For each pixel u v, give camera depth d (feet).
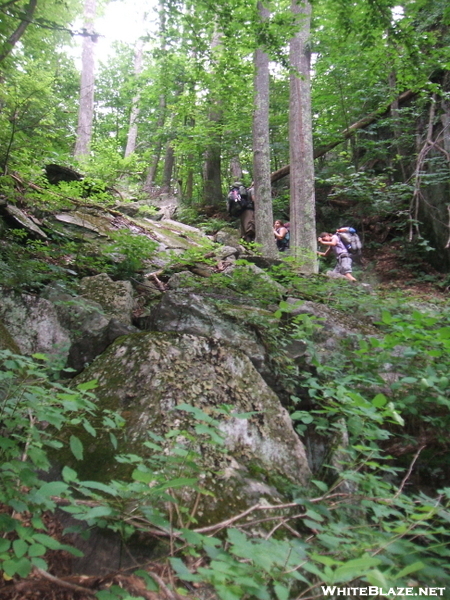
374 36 17.89
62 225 22.90
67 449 7.35
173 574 5.33
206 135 45.34
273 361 11.41
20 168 20.79
